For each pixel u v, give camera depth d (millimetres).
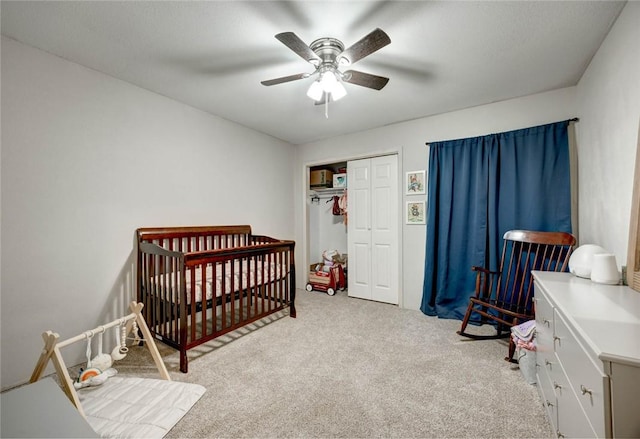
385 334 2619
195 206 2988
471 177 2941
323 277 4188
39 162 1938
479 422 1472
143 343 2371
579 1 1493
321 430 1426
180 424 1463
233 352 2277
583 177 2307
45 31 1750
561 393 1219
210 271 2889
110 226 2318
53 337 1387
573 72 2240
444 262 3049
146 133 2559
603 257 1543
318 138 4148
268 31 1754
